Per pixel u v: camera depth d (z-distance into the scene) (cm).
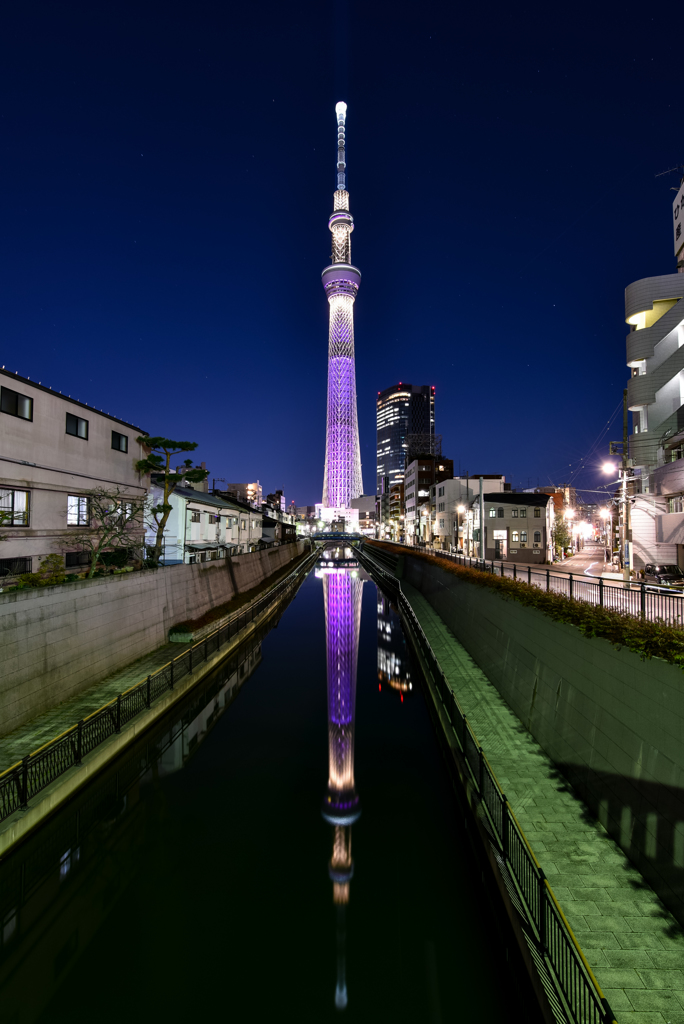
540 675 1170
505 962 675
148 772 1311
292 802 1159
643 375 3175
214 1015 653
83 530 1944
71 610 1394
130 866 949
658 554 2697
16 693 1158
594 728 867
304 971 714
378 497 14275
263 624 3130
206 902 846
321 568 7750
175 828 1065
